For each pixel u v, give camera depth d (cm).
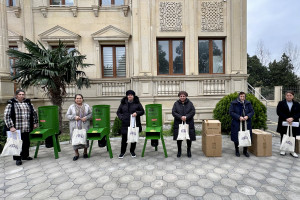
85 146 413
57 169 363
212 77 806
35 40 900
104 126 413
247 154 415
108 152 462
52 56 584
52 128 423
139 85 798
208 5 826
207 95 812
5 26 640
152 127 416
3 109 594
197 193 270
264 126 577
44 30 902
